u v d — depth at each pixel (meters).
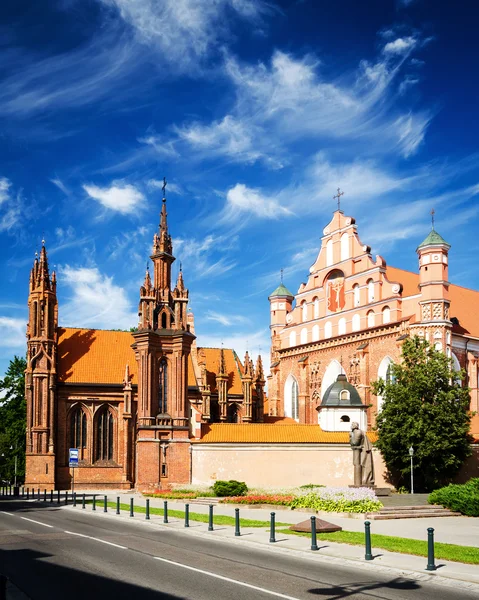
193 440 68.56
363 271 84.00
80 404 85.75
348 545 29.16
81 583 21.19
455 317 81.94
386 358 78.94
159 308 72.31
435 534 33.97
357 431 54.09
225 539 31.72
